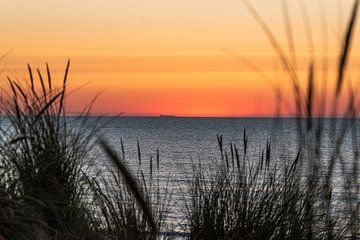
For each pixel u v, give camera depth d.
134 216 6.75
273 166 6.61
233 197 7.21
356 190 3.56
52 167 6.80
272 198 6.84
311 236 4.21
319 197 3.89
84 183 7.14
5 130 6.80
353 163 3.42
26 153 6.82
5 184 6.21
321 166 3.44
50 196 6.47
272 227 6.82
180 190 7.43
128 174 4.41
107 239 6.67
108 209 7.11
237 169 7.16
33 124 6.67
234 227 7.14
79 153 7.16
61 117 7.25
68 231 6.31
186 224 7.26
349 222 3.95
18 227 5.49
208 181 7.42
